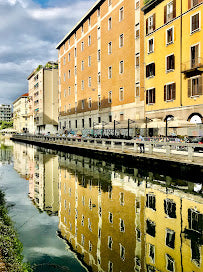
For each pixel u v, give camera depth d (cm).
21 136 6488
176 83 2370
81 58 4569
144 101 2817
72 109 5028
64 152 3200
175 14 2373
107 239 653
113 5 3441
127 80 3136
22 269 438
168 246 612
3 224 687
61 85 5728
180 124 1881
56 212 895
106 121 3647
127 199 1014
